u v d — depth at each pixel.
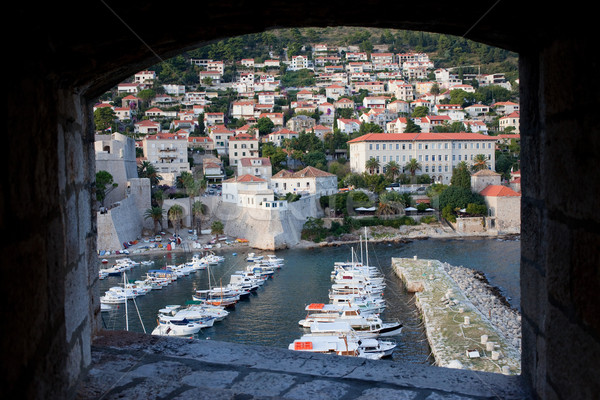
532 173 4.00
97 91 5.00
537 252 3.94
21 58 2.59
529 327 4.17
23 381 2.50
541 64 3.59
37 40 2.82
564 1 2.66
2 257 2.25
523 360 4.38
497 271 54.56
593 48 2.47
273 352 5.41
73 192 3.93
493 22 3.62
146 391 4.15
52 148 3.20
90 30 3.28
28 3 2.52
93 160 5.40
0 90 2.29
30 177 2.71
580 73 2.65
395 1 3.45
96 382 4.29
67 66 3.51
